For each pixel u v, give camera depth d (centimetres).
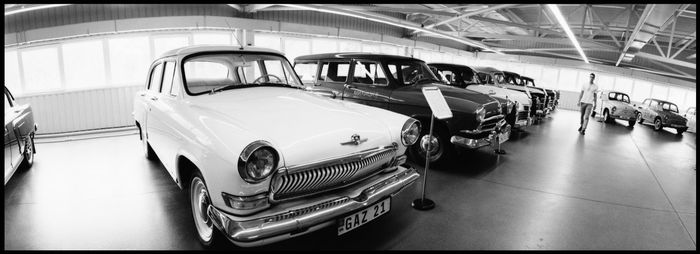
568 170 414
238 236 159
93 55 693
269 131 181
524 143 576
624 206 305
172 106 243
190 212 264
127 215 259
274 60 303
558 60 1723
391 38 1194
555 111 1323
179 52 262
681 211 299
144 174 354
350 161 188
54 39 655
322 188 187
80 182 330
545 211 285
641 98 1833
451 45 1580
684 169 456
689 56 1291
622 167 447
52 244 219
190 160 189
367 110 251
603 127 917
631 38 848
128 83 726
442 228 247
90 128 711
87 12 665
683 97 1809
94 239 225
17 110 351
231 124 183
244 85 272
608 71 1698
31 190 310
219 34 783
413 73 433
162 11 721
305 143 176
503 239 236
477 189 330
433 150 392
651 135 833
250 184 162
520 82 988
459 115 366
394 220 257
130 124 735
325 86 453
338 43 1075
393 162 223
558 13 585
